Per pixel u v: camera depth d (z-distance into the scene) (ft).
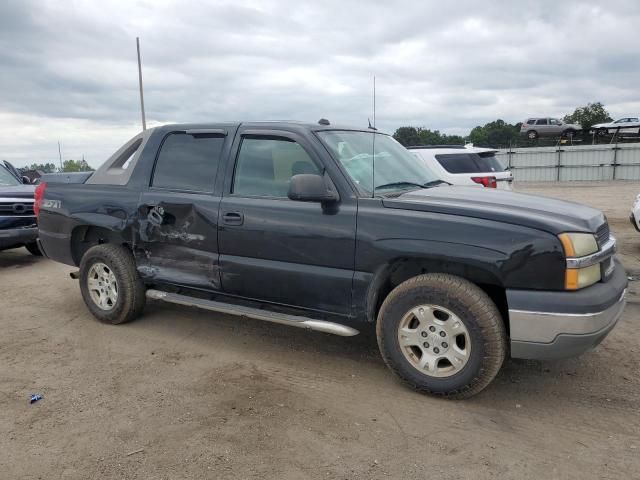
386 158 14.44
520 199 12.46
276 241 13.00
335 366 13.50
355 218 12.00
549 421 10.73
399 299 11.59
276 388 12.26
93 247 16.61
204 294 14.99
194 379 12.78
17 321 17.46
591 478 8.89
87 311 18.35
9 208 25.21
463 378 11.08
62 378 12.93
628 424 10.55
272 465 9.29
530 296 10.40
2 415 11.12
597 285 10.80
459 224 10.98
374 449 9.78
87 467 9.26
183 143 15.24
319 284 12.53
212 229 13.99
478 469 9.16
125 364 13.75
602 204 55.52
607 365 13.32
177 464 9.32
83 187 16.89
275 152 13.50
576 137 132.36
